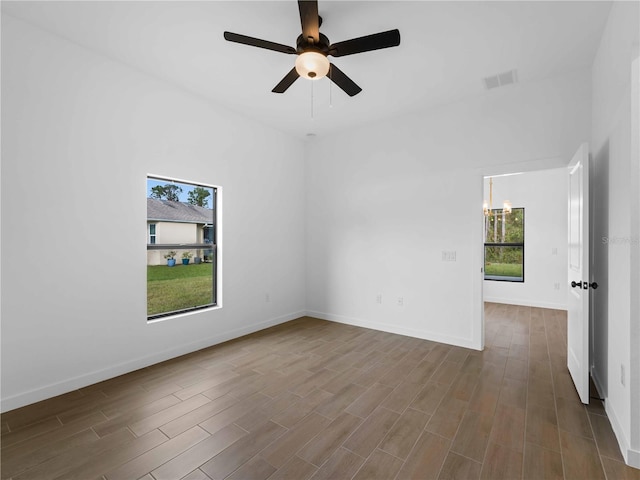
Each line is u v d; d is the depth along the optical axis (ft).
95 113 8.87
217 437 6.40
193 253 11.80
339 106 12.29
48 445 6.15
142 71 9.85
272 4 7.04
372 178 14.10
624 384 5.98
